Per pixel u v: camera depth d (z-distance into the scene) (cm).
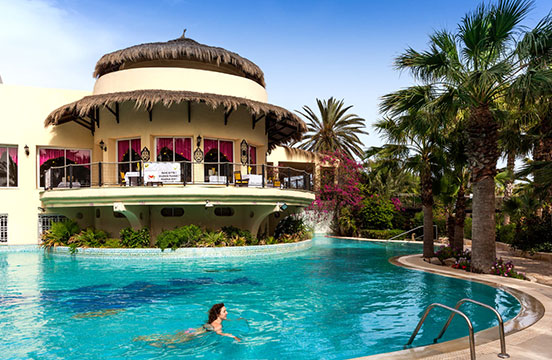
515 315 773
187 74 1956
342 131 3772
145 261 1507
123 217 1827
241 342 641
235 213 1914
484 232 1210
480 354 512
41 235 2012
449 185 1653
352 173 3164
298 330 702
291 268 1387
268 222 2231
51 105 2077
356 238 2834
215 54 2025
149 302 902
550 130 1447
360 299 934
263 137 2183
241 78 2098
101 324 738
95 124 2033
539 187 1399
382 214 2930
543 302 827
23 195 2003
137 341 648
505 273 1152
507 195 2334
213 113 1903
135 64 2081
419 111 1309
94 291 1010
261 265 1447
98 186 1802
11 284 1093
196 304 885
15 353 595
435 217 2797
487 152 1193
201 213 1827
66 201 1722
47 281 1135
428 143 1539
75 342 643
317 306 870
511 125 1506
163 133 1845
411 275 1245
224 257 1619
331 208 3114
